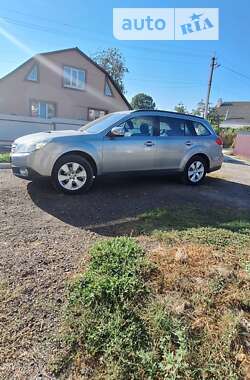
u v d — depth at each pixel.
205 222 4.30
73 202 4.85
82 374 1.95
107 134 5.38
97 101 26.11
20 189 5.33
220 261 3.11
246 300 2.49
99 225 4.05
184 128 6.27
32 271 2.87
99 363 2.01
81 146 5.12
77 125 19.48
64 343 2.13
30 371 1.94
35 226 3.90
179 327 2.20
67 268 2.95
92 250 3.13
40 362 2.00
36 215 4.27
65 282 2.72
